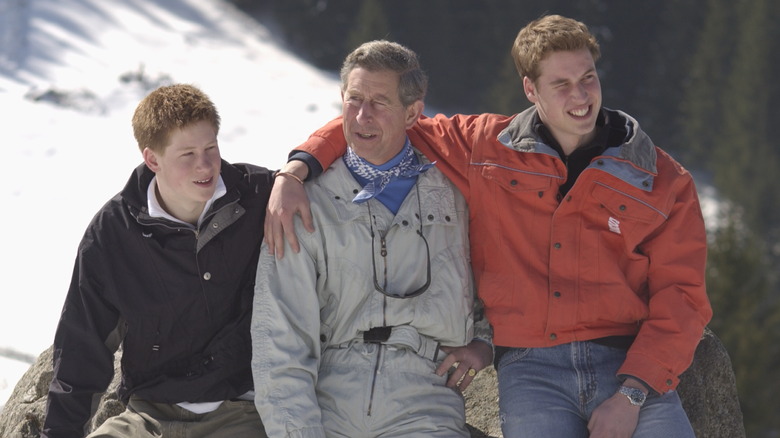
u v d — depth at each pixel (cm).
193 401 1127
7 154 7694
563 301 1138
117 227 1123
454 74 18900
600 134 1166
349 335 1127
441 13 18788
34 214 6462
